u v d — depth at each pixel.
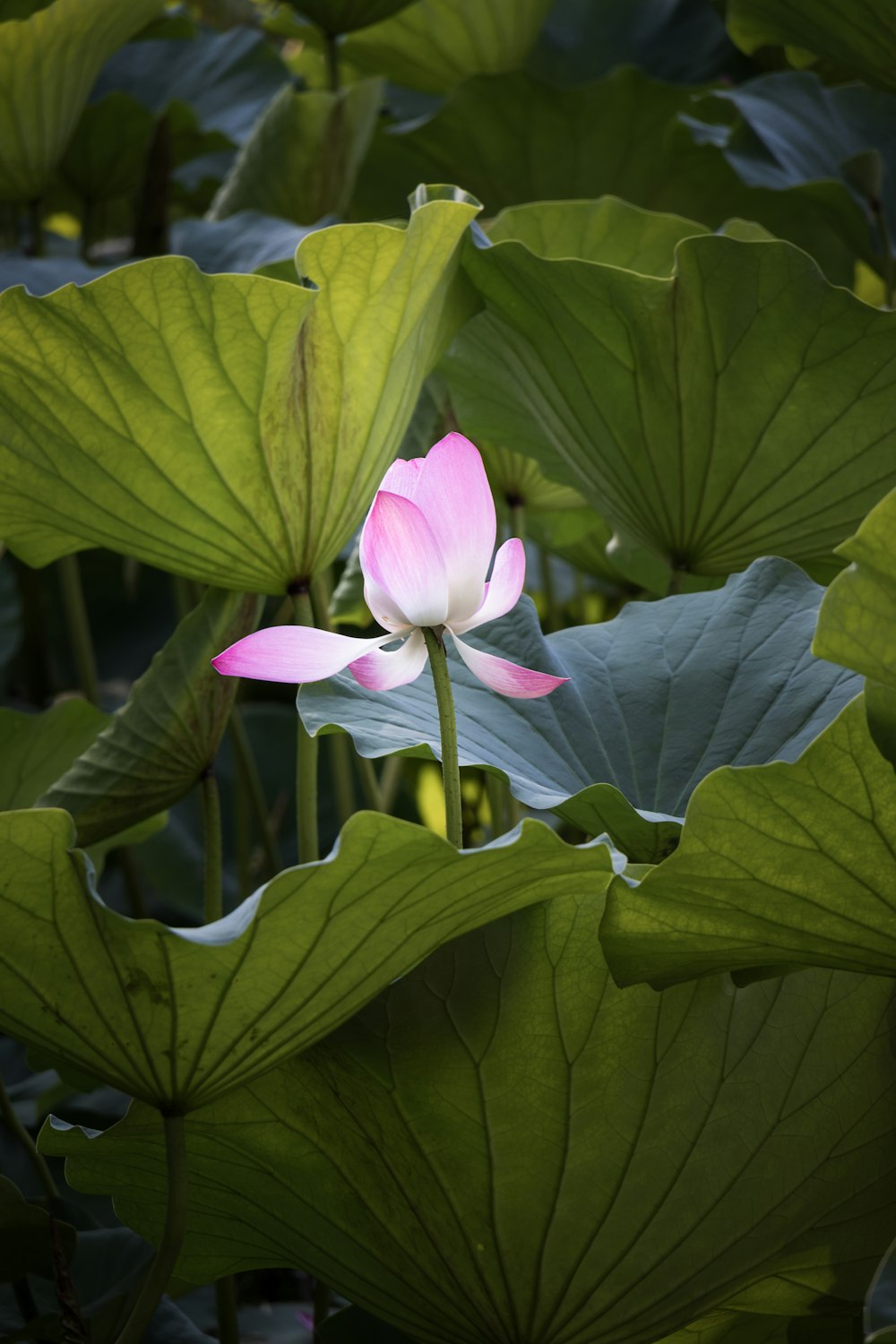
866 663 2.23
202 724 2.69
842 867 2.25
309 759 2.57
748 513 2.72
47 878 2.19
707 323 2.62
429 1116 2.35
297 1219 2.46
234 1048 2.28
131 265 2.37
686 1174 2.38
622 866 2.27
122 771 2.66
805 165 3.26
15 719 2.95
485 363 2.87
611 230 2.95
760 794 2.23
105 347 2.41
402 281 2.45
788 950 2.32
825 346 2.61
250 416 2.45
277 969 2.23
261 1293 3.08
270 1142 2.41
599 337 2.67
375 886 2.21
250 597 2.67
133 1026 2.26
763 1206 2.39
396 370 2.50
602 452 2.76
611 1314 2.42
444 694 2.32
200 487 2.49
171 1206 2.32
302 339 2.43
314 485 2.50
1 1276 2.54
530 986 2.32
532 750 2.53
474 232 2.67
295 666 2.30
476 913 2.29
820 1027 2.37
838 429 2.66
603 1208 2.38
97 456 2.48
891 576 2.21
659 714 2.57
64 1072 2.79
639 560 3.19
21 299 2.38
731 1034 2.36
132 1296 2.62
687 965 2.32
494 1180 2.37
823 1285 2.45
